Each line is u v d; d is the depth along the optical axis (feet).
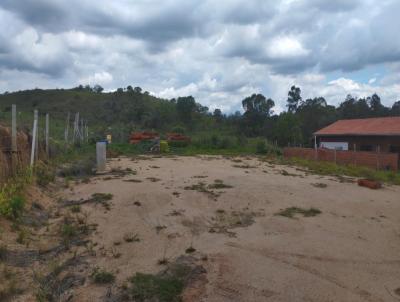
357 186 48.32
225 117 222.07
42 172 42.63
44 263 20.80
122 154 92.73
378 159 73.31
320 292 18.16
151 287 18.03
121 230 26.86
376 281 19.58
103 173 53.93
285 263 21.44
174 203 35.01
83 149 90.58
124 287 18.13
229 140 122.11
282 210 33.65
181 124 195.31
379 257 22.93
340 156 81.51
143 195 37.86
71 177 48.62
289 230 27.81
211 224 28.89
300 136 138.92
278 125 141.59
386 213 34.37
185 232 26.66
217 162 74.59
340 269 20.94
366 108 174.81
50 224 27.81
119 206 33.63
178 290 17.98
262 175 54.39
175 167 63.41
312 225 29.32
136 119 207.00
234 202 35.86
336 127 102.32
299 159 83.92
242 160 80.69
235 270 20.22
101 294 17.57
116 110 227.40
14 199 27.45
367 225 30.07
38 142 50.21
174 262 21.13
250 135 172.35
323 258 22.43
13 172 34.35
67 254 22.18
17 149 36.68
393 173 63.05
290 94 199.41
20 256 21.35
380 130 85.66
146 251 22.86
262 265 21.02
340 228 28.86
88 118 213.87
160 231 26.78
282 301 17.22
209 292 17.84
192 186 43.21
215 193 39.58
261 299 17.34
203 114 219.41
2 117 58.85
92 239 24.89
